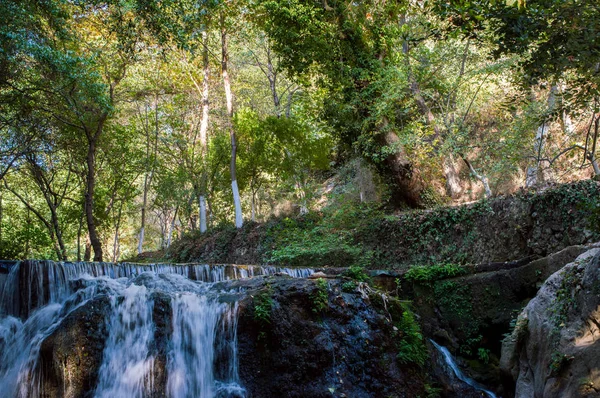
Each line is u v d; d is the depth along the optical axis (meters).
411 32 17.09
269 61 28.03
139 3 10.84
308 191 22.27
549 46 5.18
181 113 28.81
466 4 5.18
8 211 24.59
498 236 12.56
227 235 22.36
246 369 8.62
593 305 6.87
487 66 15.39
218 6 12.39
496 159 17.78
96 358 8.01
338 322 9.28
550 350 7.40
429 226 14.69
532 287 10.28
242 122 23.31
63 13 12.84
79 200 24.47
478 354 10.58
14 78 14.31
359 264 15.74
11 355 8.66
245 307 8.84
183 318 8.94
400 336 9.66
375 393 8.85
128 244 40.44
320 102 19.41
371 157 18.42
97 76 15.42
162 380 8.23
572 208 10.80
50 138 19.11
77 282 10.08
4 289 9.25
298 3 17.67
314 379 8.68
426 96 19.09
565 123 15.86
